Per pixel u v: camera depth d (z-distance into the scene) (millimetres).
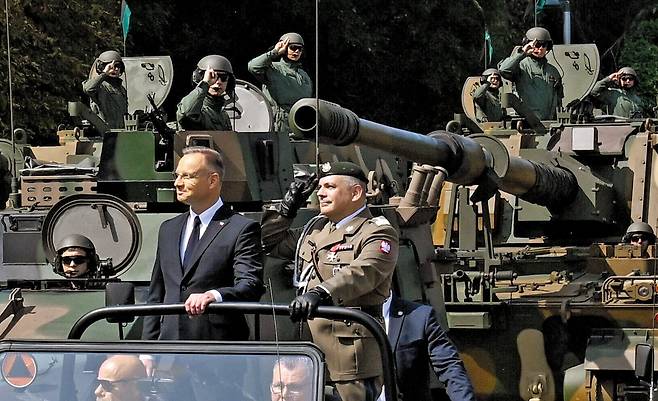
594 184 30203
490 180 23828
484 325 25453
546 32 34719
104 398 11977
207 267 14953
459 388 15438
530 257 29000
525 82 34750
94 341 12203
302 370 11781
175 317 15016
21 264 20219
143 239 20125
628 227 29766
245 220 15180
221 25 55219
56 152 30203
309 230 16344
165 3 52938
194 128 21562
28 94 41188
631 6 70562
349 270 15062
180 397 11844
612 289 25422
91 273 19250
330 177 15727
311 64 56656
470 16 59906
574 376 24500
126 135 20766
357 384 15375
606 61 70812
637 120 31891
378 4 57844
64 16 42062
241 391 11781
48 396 12047
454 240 30391
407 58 58781
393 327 15734
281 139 21984
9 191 24906
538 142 31797
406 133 20938
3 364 12141
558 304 25703
